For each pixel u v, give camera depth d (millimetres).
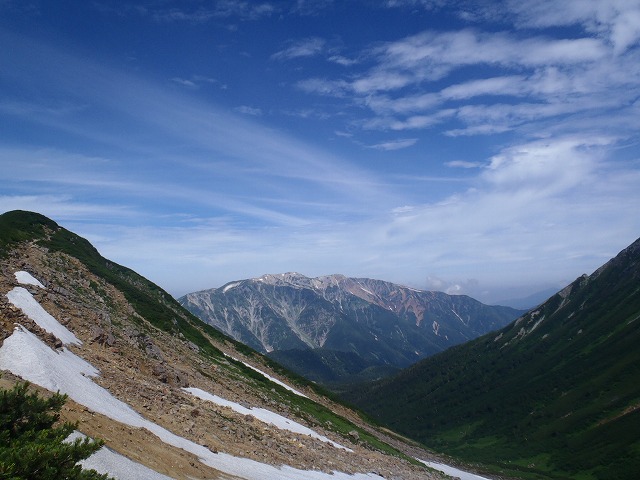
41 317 38125
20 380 24922
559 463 174875
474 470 139375
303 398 92938
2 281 41219
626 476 150500
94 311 55125
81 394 28062
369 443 81375
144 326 71500
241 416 48812
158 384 43031
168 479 22328
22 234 82188
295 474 35938
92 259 91562
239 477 28516
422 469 77812
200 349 82500
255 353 115438
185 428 33594
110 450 22109
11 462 13797
